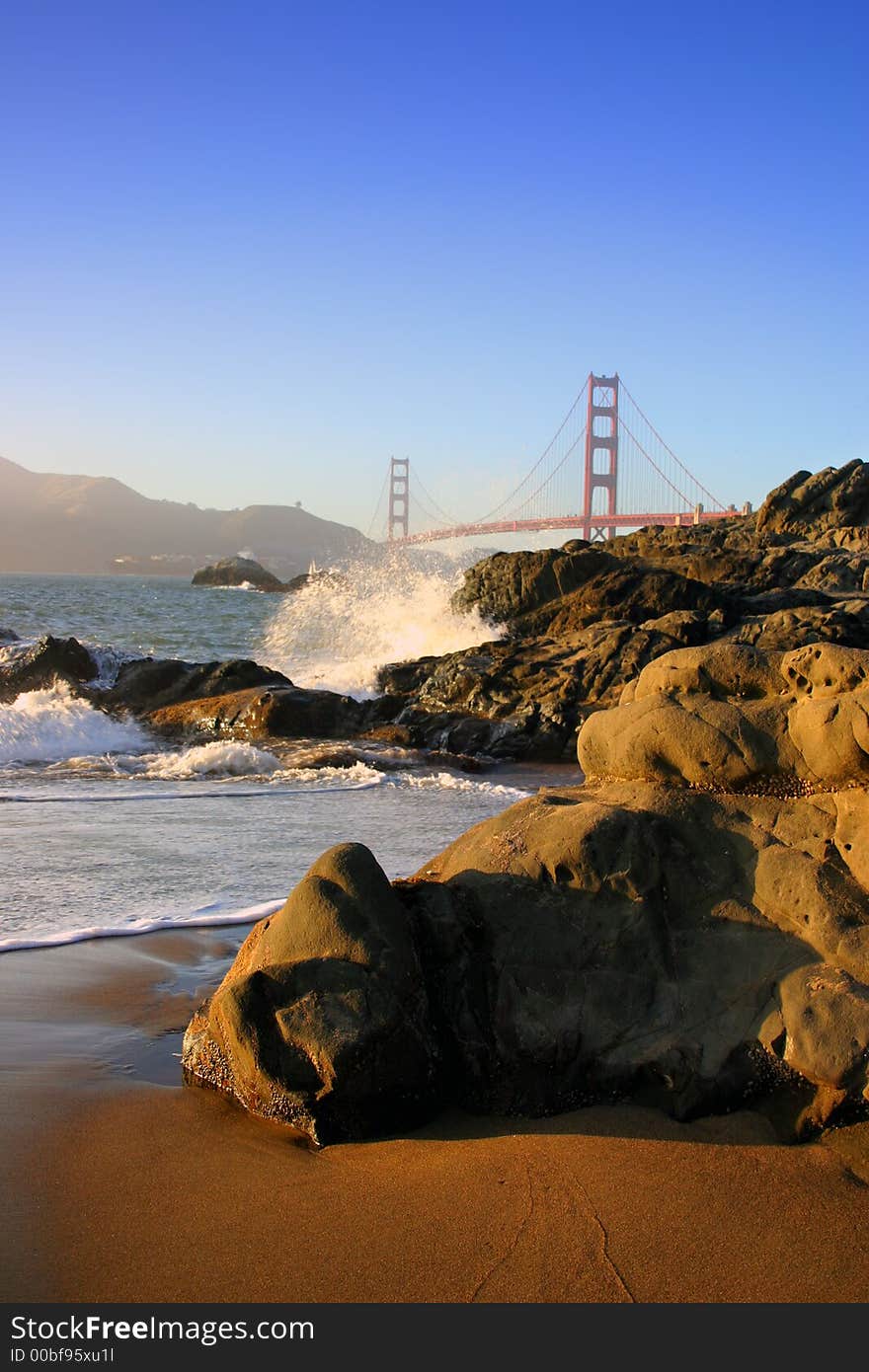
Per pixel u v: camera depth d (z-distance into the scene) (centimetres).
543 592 2167
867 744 429
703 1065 398
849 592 2119
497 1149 386
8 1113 418
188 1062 451
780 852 433
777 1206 346
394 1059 399
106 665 1759
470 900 446
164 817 1022
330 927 419
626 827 439
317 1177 375
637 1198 352
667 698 493
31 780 1239
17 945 616
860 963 396
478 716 1614
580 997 417
